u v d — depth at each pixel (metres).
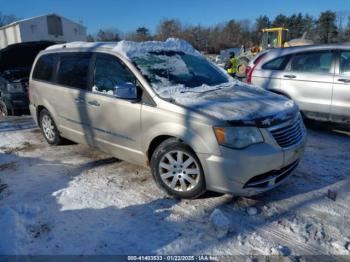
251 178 3.26
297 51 6.35
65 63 5.00
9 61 9.05
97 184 4.11
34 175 4.45
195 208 3.50
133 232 3.12
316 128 6.51
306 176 4.21
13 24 37.22
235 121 3.20
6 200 3.76
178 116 3.46
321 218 3.29
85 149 5.45
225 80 4.63
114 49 4.27
